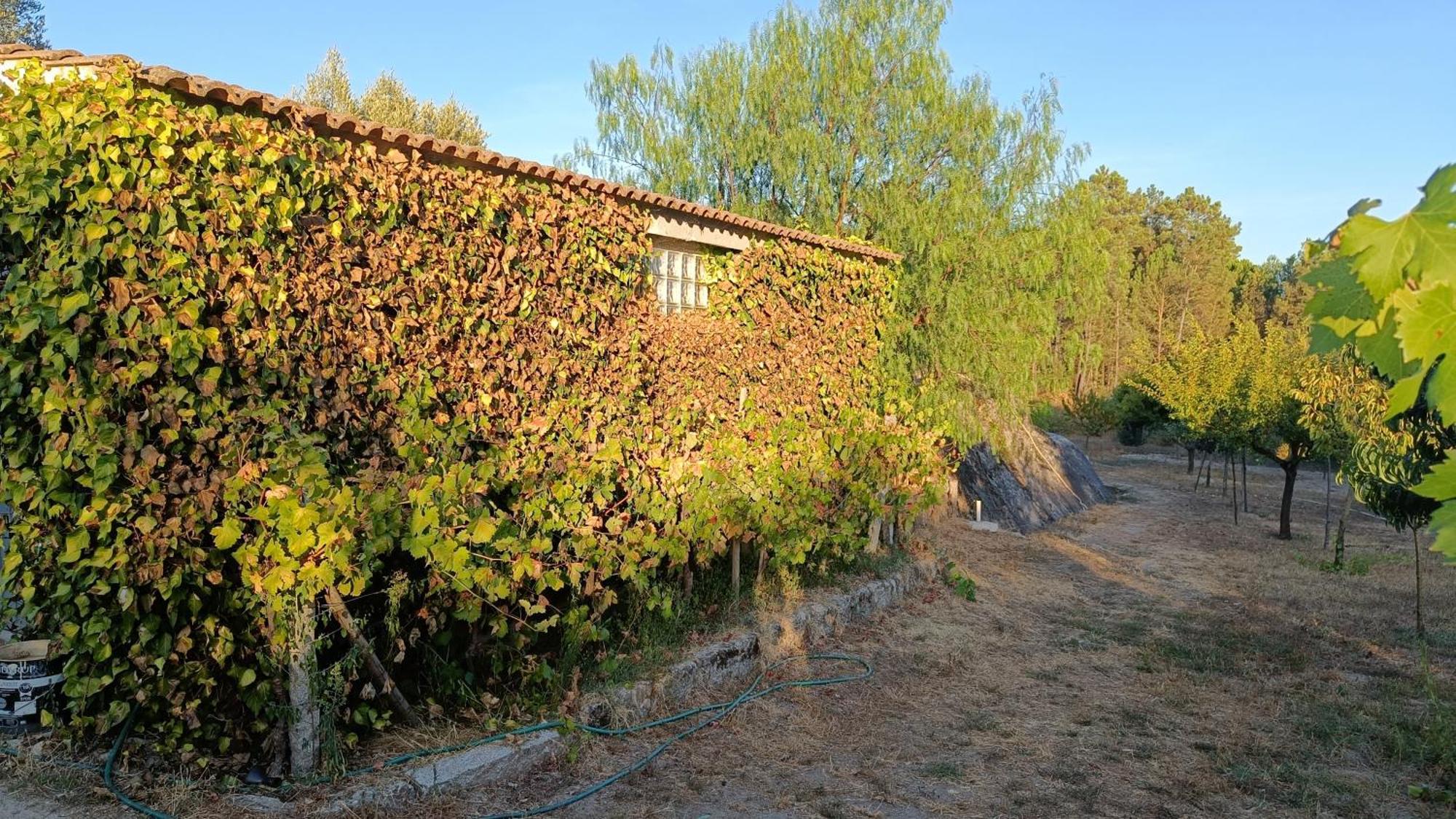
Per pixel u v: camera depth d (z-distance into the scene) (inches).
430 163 220.8
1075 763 226.7
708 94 576.4
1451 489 49.1
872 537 394.9
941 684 282.7
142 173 163.8
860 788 203.9
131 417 159.6
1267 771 225.1
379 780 169.8
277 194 184.7
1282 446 668.7
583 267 261.9
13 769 165.5
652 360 289.7
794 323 360.5
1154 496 891.4
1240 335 725.9
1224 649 337.7
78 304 157.2
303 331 187.9
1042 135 524.7
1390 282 46.9
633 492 257.8
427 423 206.1
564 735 200.5
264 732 175.6
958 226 510.9
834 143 537.3
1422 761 233.9
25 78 164.2
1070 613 392.5
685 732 221.5
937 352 508.7
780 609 301.3
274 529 165.6
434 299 218.2
